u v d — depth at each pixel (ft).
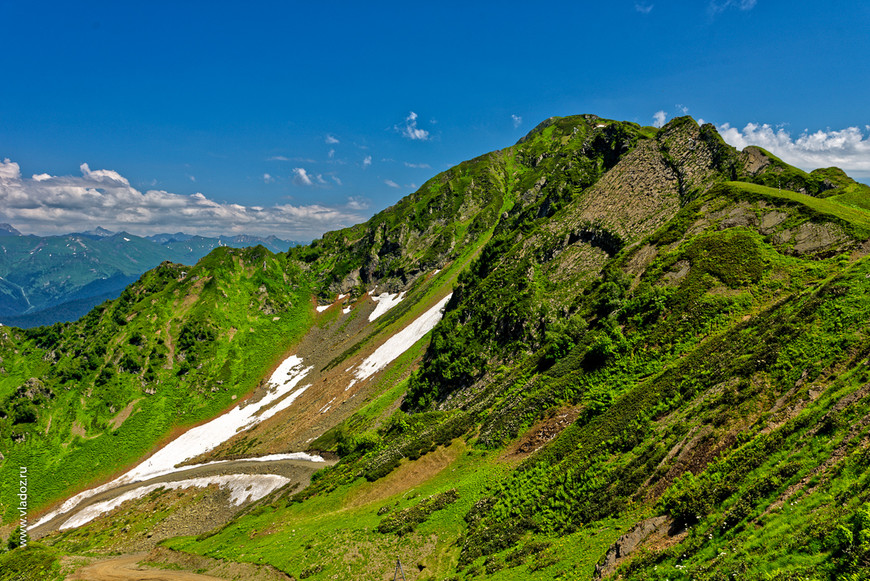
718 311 157.07
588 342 188.75
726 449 87.66
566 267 277.64
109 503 310.04
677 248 200.64
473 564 109.40
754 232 183.93
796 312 115.44
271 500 234.58
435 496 154.10
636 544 79.92
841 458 65.05
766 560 56.70
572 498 111.65
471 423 201.05
